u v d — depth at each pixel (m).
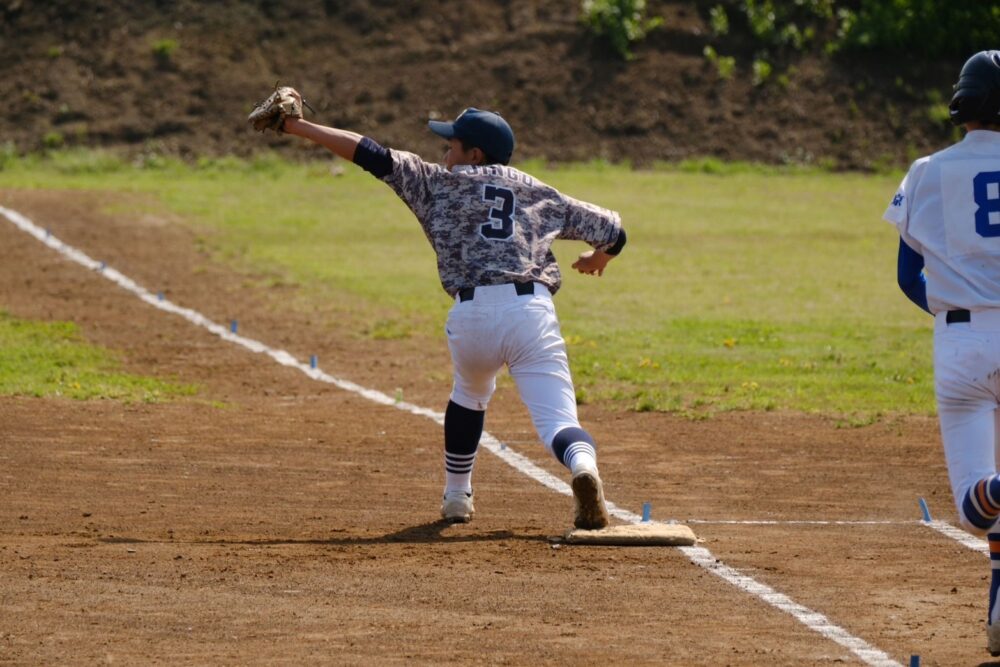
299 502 29.33
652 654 18.34
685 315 61.88
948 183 18.20
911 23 128.38
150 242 78.19
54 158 114.50
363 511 28.45
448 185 24.39
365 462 34.22
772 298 66.88
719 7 130.50
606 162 117.50
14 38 126.12
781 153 119.00
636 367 49.75
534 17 129.75
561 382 24.48
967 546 25.61
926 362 51.09
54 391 42.69
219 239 80.88
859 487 32.03
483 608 20.45
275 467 33.28
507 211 24.31
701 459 35.44
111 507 28.25
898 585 22.47
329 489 30.83
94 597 20.69
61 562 22.81
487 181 24.38
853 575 23.11
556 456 24.44
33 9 128.50
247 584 21.62
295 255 76.94
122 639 18.66
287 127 24.17
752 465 34.72
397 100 121.62
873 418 41.03
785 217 95.25
